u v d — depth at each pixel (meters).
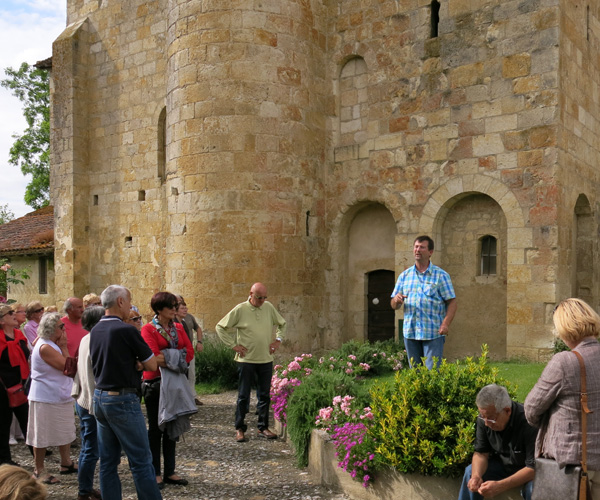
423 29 12.60
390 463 5.50
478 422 4.65
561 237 11.07
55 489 6.21
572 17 11.66
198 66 12.97
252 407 9.80
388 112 13.04
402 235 12.74
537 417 3.84
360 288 13.88
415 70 12.67
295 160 13.16
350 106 13.84
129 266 17.17
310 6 13.62
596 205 12.94
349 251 14.05
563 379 3.70
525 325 11.10
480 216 12.14
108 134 17.78
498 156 11.54
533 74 11.20
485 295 12.05
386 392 5.95
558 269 10.90
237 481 6.35
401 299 7.53
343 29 13.81
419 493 5.36
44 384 6.46
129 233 17.20
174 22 13.52
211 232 12.71
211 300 12.62
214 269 12.66
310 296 13.44
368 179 13.31
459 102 12.05
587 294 12.67
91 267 18.16
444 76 12.27
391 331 13.52
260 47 12.86
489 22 11.71
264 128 12.82
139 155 16.98
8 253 20.89
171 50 13.63
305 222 13.35
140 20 17.00
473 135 11.87
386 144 13.05
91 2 18.28
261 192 12.76
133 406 5.11
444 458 5.21
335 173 13.83
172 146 13.48
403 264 12.70
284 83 13.07
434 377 5.65
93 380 5.47
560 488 3.66
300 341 13.12
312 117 13.61
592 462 3.59
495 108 11.60
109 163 17.73
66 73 18.14
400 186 12.81
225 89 12.77
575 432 3.66
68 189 18.14
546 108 11.04
